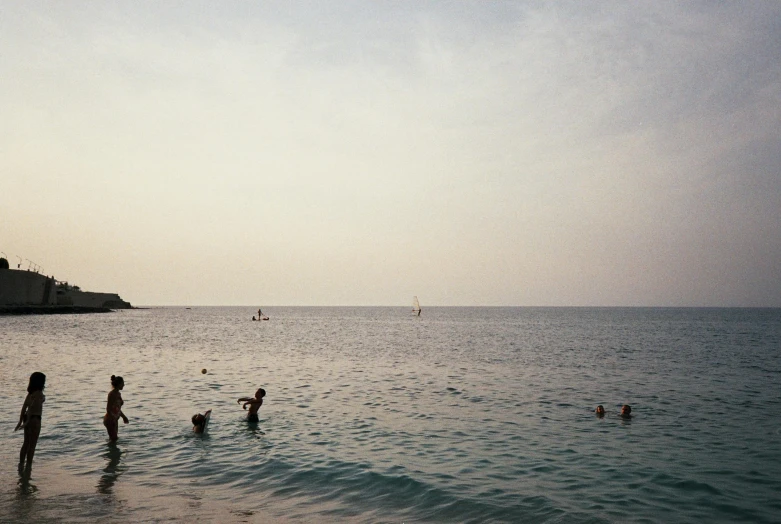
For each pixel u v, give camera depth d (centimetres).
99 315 14025
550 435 1441
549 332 8150
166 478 1032
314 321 13825
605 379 2675
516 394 2175
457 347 4994
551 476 1066
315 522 812
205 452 1230
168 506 873
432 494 949
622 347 4972
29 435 1084
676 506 902
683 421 1639
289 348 4759
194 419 1434
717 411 1811
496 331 8488
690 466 1145
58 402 1838
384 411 1789
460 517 843
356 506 889
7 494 919
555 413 1766
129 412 1698
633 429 1520
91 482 997
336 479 1034
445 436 1422
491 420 1642
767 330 8650
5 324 7912
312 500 917
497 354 4203
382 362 3541
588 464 1155
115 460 1151
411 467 1116
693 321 13612
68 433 1386
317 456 1203
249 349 4597
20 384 2228
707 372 2986
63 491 941
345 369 3103
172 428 1478
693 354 4197
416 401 1997
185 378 2600
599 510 879
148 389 2212
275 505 889
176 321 12281
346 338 6462
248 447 1281
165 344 5034
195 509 861
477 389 2317
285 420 1623
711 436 1438
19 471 1055
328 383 2488
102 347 4434
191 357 3769
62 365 3048
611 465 1148
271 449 1263
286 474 1066
